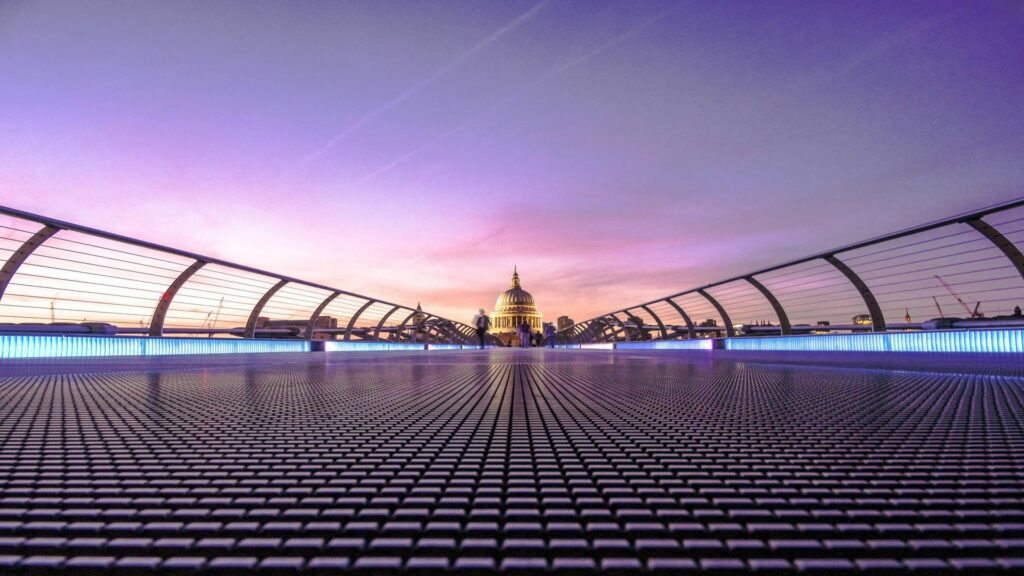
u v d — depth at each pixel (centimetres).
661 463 189
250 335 1555
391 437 245
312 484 161
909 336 945
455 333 3953
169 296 1241
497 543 111
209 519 132
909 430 259
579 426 278
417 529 122
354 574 102
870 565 101
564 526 122
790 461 192
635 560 103
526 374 775
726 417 309
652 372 804
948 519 129
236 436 248
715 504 140
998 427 266
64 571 103
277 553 111
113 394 459
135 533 121
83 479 168
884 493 150
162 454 207
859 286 1054
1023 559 104
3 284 834
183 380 632
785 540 113
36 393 464
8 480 167
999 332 780
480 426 279
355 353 2017
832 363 941
